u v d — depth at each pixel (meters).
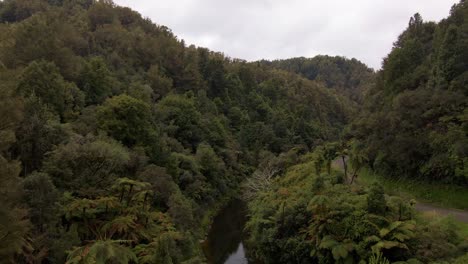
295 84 121.00
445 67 33.34
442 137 28.66
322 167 36.88
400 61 41.28
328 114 116.62
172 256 20.36
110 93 44.22
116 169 26.20
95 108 35.62
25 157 21.88
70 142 23.62
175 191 29.12
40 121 23.23
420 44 42.97
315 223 23.06
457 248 17.86
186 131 50.19
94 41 68.44
